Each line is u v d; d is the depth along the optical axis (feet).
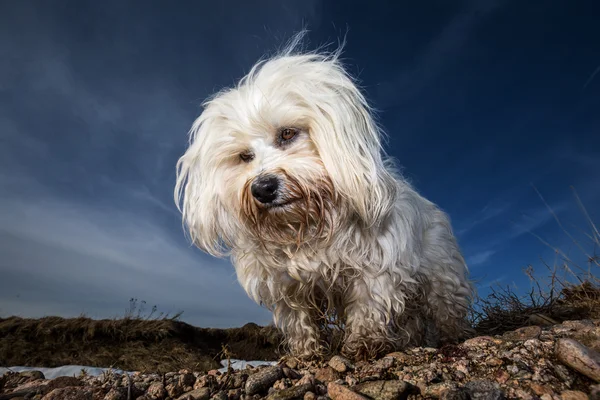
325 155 1.07
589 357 0.71
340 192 1.07
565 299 1.70
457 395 0.67
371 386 0.76
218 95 1.28
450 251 1.35
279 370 0.89
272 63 1.20
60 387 0.97
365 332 1.12
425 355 0.93
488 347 0.90
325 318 1.27
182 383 0.90
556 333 0.91
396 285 1.12
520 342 0.87
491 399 0.68
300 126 1.12
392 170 1.28
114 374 1.05
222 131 1.19
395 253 1.11
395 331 1.23
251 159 1.16
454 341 1.33
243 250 1.22
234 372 1.00
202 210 1.23
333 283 1.15
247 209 1.11
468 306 1.39
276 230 1.12
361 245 1.11
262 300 1.29
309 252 1.13
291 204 1.07
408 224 1.17
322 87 1.11
